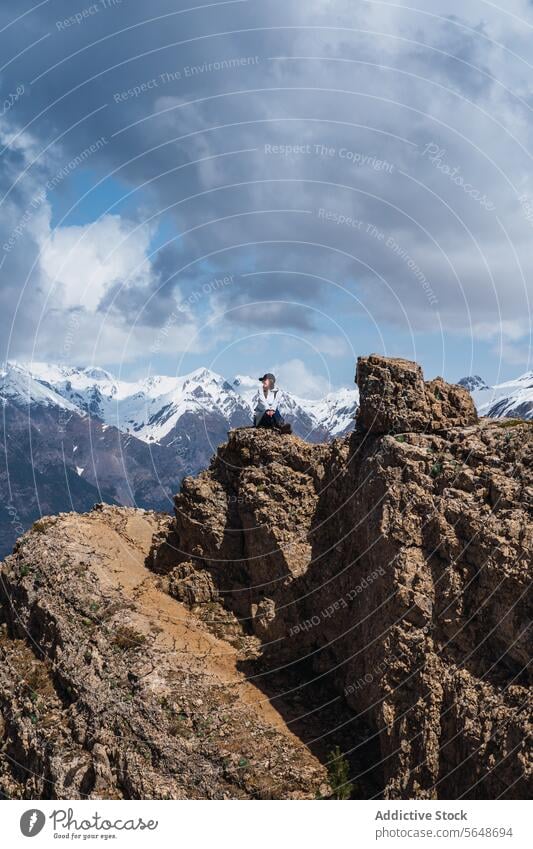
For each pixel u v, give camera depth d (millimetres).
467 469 31156
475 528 29203
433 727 27859
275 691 33906
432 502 31156
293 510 36781
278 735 31625
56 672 36031
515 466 30141
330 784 29469
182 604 38094
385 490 32406
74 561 39969
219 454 40312
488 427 33219
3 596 41406
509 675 27172
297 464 37938
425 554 30609
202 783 30031
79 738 33156
